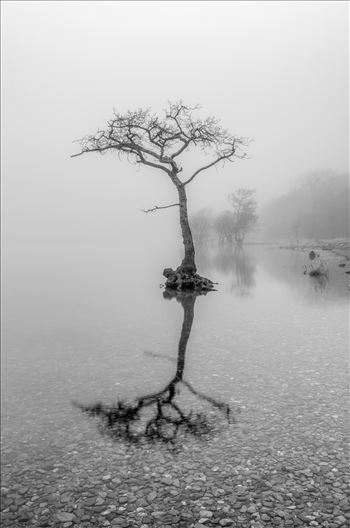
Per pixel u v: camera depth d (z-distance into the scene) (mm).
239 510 7371
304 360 14383
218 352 16266
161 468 8875
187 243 36469
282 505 7398
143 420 11109
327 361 14102
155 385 13492
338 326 18453
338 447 8961
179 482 8336
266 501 7543
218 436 9867
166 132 36594
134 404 12203
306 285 31422
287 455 8836
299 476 8133
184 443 9742
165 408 11664
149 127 36312
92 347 19016
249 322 20844
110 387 13719
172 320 23312
